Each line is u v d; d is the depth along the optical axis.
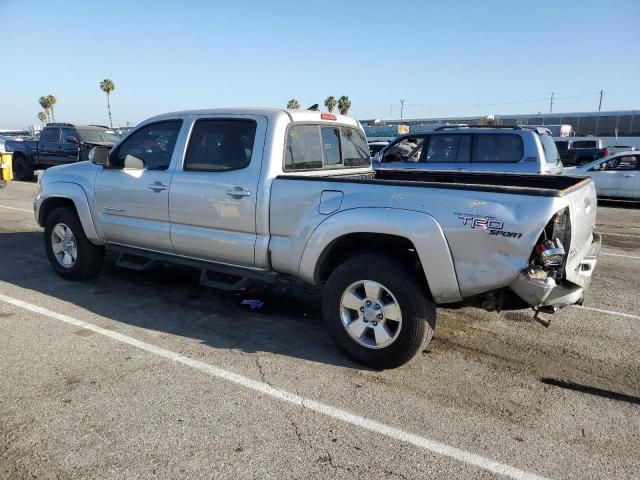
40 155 18.00
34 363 4.03
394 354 3.96
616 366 4.30
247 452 2.99
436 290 3.77
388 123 61.84
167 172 5.12
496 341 4.77
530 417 3.46
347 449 3.04
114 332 4.70
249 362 4.16
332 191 4.13
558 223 3.53
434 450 3.06
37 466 2.82
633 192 15.56
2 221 10.51
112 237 5.74
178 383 3.77
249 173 4.57
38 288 5.96
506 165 9.38
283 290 6.08
